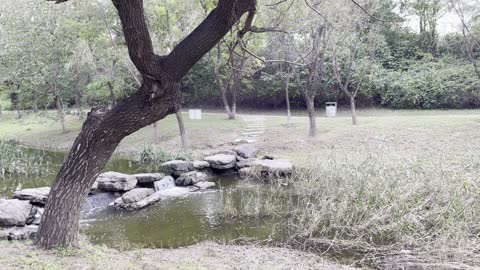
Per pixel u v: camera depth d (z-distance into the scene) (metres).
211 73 23.11
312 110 13.26
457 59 19.80
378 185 6.00
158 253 4.59
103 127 3.85
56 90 17.61
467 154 7.14
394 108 20.20
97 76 15.99
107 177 8.25
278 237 5.45
